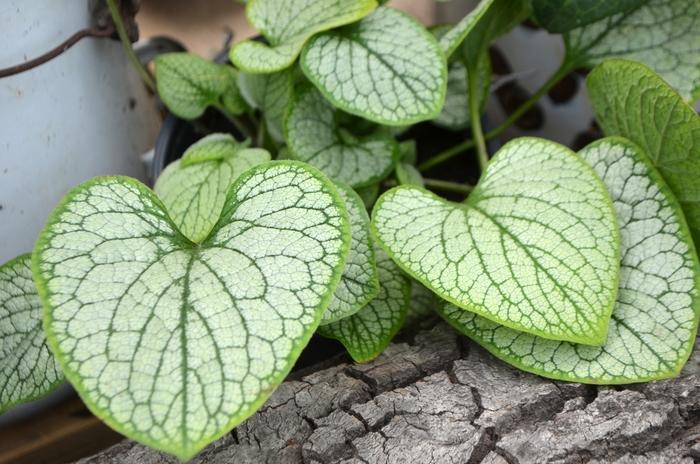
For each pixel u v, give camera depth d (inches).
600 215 26.4
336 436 25.8
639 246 27.0
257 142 32.4
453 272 26.1
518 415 25.9
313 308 24.2
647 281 26.7
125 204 25.4
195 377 23.7
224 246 25.1
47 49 28.5
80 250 24.7
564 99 34.3
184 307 24.3
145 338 24.0
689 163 27.1
